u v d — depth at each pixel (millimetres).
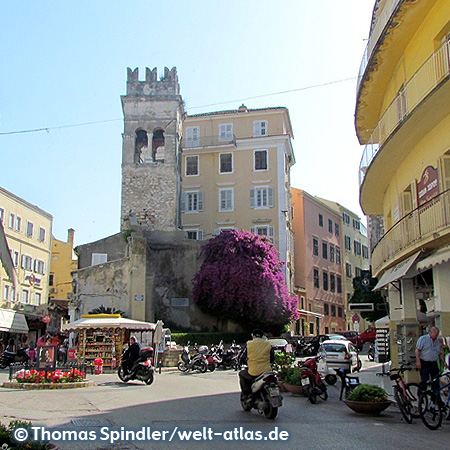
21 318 40531
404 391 11867
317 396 16344
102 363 25734
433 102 15391
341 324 70000
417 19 17609
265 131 56312
